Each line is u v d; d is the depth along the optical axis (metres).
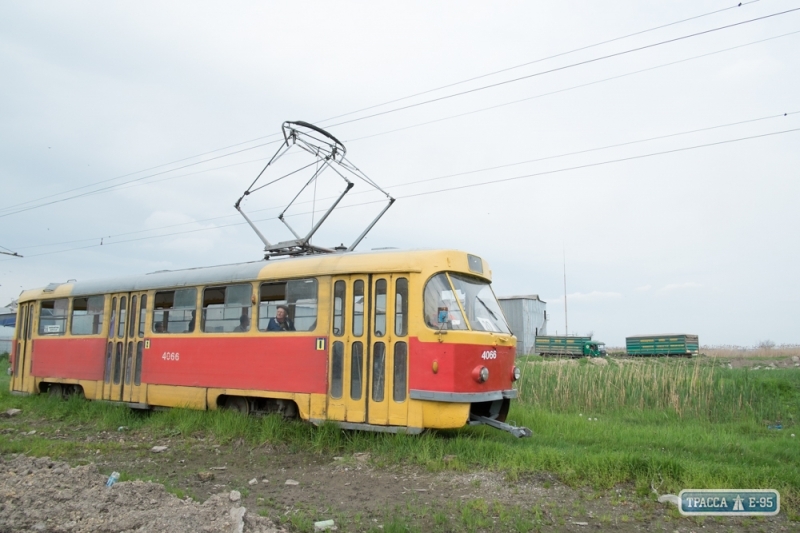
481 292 10.64
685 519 6.24
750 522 6.18
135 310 13.89
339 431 9.90
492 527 5.97
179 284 13.01
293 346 10.74
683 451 9.51
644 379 15.30
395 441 9.11
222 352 11.89
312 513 6.42
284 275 11.11
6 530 5.43
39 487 6.73
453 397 9.07
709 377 14.78
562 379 15.77
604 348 41.66
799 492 7.03
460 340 9.29
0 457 8.12
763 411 13.58
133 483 6.80
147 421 12.34
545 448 8.84
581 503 6.69
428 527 5.97
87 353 14.83
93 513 5.88
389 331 9.69
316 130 13.88
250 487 7.67
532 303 44.50
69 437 11.41
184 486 7.69
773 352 39.66
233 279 11.97
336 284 10.41
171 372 12.77
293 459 9.29
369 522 6.16
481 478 7.68
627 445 9.78
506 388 10.33
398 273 9.78
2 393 16.97
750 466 8.35
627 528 5.99
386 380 9.60
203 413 11.71
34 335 16.62
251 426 10.61
